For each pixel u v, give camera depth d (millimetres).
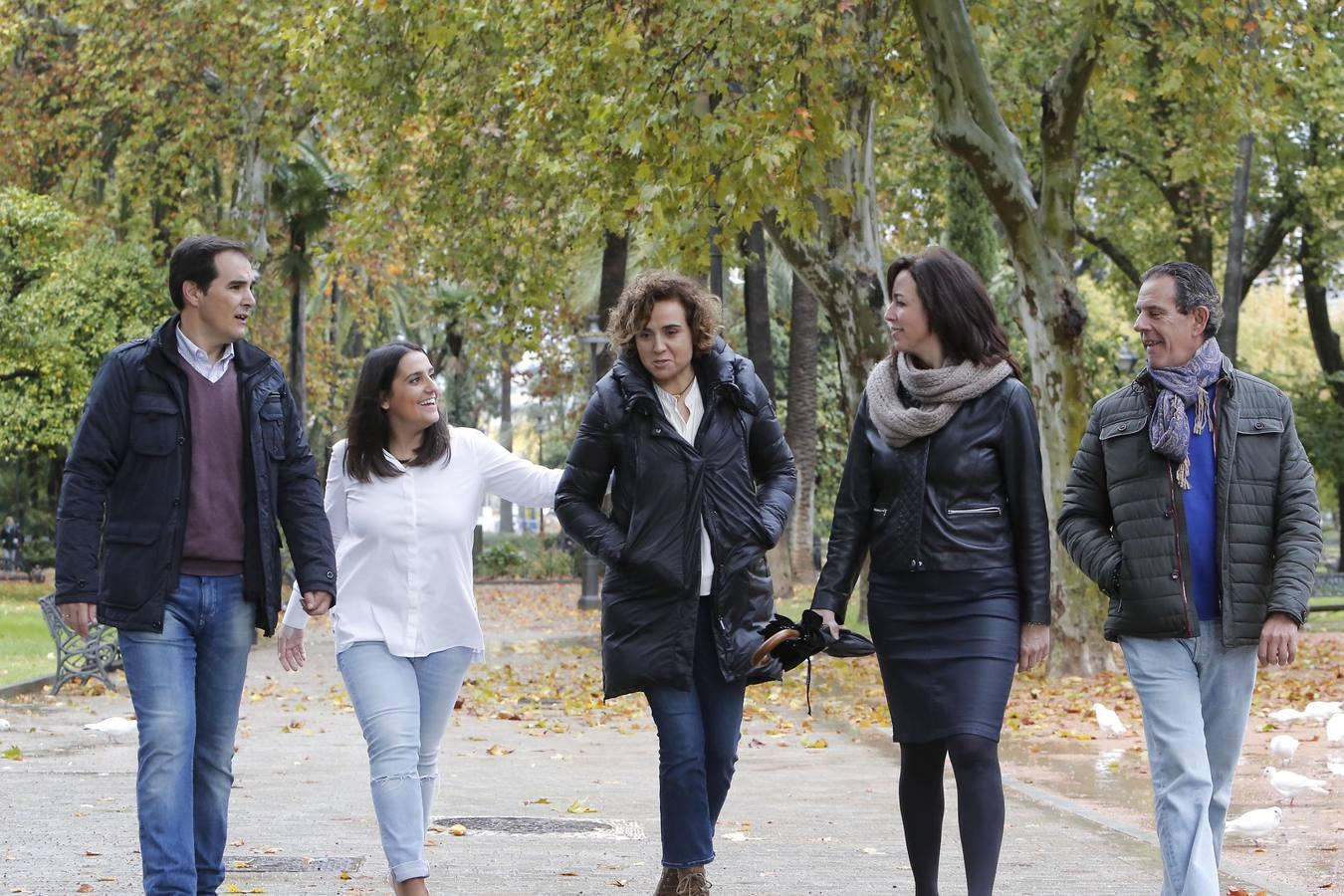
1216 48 18047
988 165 18016
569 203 22578
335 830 8023
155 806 5242
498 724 14289
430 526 5914
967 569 5445
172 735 5293
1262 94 19359
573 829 8188
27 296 34531
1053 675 18641
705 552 5777
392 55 22594
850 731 13773
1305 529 5293
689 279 5871
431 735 6066
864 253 19000
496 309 24703
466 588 6000
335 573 5645
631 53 16562
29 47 37781
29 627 26344
